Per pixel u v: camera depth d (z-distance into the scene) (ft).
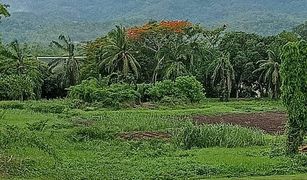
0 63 206.59
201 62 269.44
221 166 76.38
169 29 267.59
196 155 87.10
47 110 181.27
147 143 101.86
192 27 273.13
